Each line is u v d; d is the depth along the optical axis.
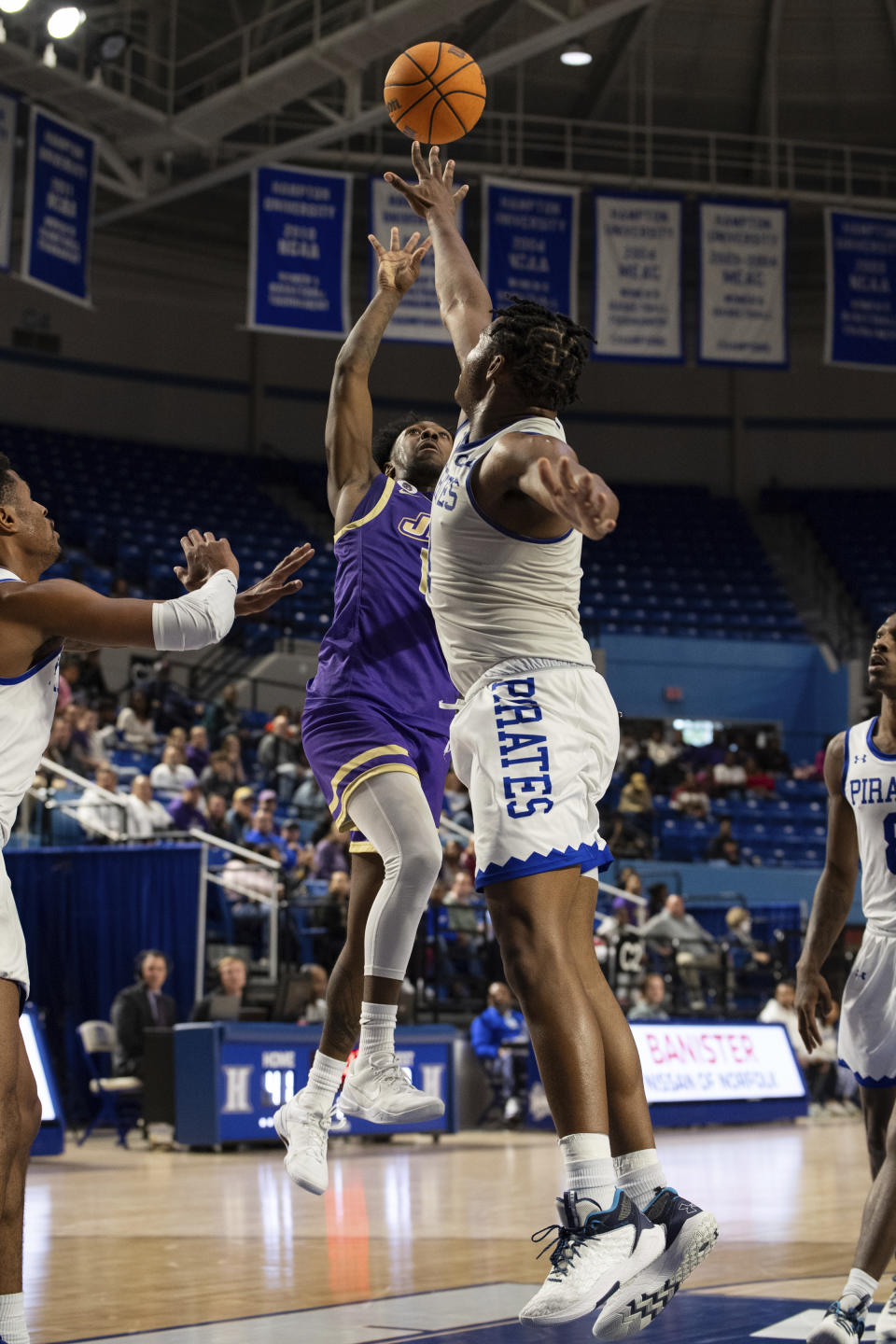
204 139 16.42
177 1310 4.05
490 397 2.78
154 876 10.90
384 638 3.60
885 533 23.86
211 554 3.22
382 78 19.80
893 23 20.58
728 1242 5.40
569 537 2.80
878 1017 3.98
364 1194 7.11
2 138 13.26
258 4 18.16
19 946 2.90
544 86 21.27
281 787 15.04
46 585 2.94
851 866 4.19
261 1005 10.64
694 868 16.08
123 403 22.53
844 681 20.75
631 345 15.92
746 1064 11.84
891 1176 3.45
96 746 13.37
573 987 2.63
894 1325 3.59
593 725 2.80
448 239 3.46
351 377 3.79
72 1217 6.24
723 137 20.56
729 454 25.22
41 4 14.48
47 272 13.67
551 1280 2.47
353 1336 3.64
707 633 21.41
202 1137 9.34
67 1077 11.09
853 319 16.45
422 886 3.40
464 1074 11.57
